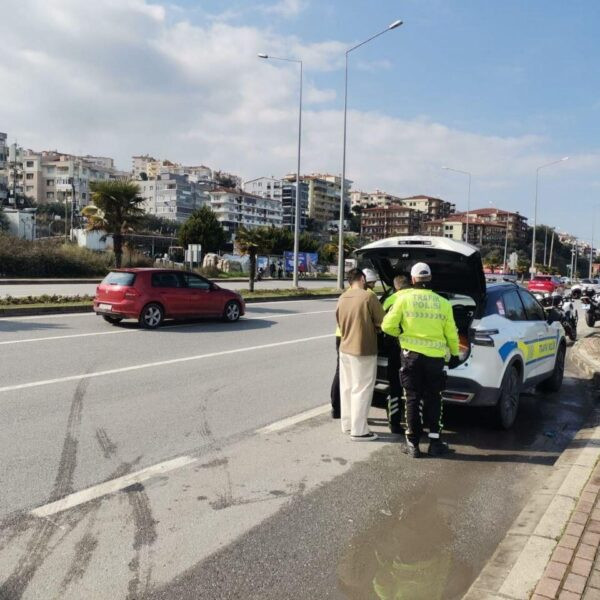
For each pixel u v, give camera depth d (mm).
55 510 3971
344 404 5988
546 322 7695
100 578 3191
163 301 13773
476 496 4535
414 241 6301
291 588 3176
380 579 3297
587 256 157375
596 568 3141
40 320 14273
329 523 3963
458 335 5965
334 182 178500
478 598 3006
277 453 5328
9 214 56812
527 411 7258
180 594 3084
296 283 29875
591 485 4348
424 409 5520
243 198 154500
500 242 149875
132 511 4016
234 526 3863
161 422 6090
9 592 3025
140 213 34344
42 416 6113
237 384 8000
